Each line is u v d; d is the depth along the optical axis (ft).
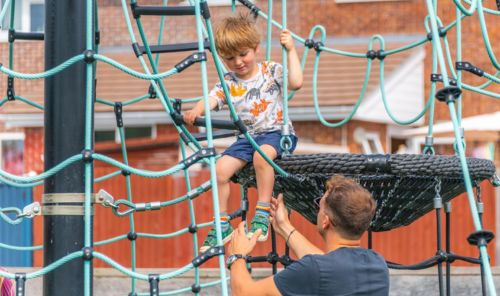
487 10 19.86
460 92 14.24
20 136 64.28
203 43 14.39
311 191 15.79
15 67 61.57
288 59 16.31
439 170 15.34
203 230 48.39
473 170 15.72
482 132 55.98
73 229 14.83
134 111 58.95
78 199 14.88
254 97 16.20
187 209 48.75
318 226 14.12
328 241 13.93
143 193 48.98
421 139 62.75
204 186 17.12
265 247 44.65
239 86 16.28
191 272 23.25
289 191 16.15
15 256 47.57
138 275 13.55
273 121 16.19
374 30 63.98
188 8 14.52
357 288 13.33
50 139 15.06
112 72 61.87
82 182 14.92
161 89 15.15
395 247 47.11
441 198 16.15
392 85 60.49
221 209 16.10
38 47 61.57
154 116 59.00
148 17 60.90
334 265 13.35
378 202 15.80
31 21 62.59
